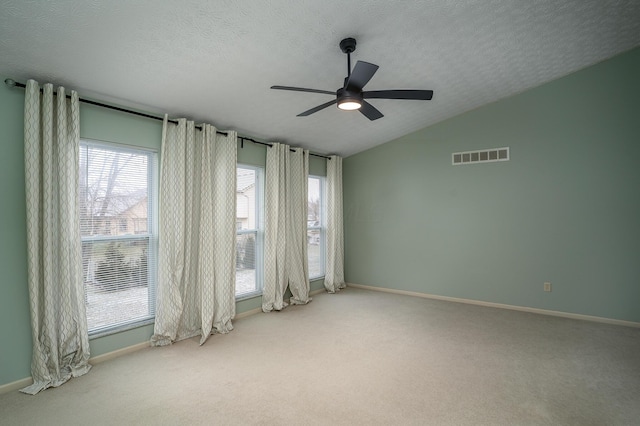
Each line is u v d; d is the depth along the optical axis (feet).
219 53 8.72
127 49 8.00
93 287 9.99
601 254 13.28
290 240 16.47
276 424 6.97
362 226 19.57
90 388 8.43
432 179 17.13
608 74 13.05
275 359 10.10
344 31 8.68
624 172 12.87
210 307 12.12
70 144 9.13
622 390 8.21
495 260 15.52
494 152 15.46
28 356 8.63
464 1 8.30
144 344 10.97
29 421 7.10
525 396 7.96
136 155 11.00
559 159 14.05
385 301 16.72
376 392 8.18
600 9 9.51
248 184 15.05
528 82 13.89
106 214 10.26
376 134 17.13
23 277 8.57
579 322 13.29
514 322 13.34
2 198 8.26
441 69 11.72
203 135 12.34
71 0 6.39
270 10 7.48
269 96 11.44
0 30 6.86
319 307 15.71
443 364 9.68
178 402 7.80
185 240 11.73
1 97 8.20
